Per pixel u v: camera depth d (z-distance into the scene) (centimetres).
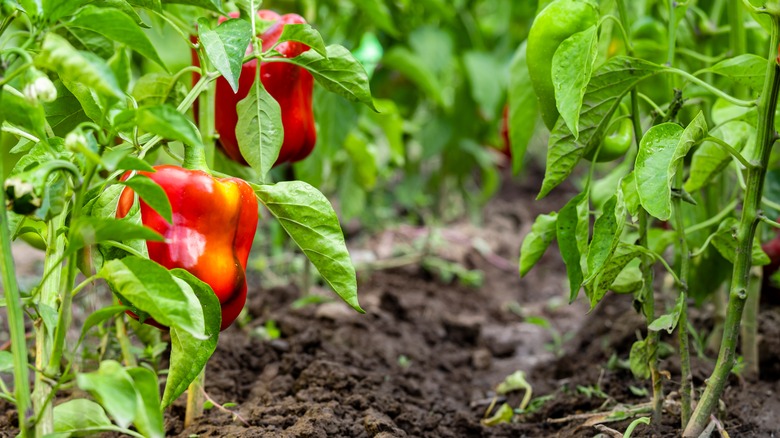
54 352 101
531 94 133
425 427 132
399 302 176
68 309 101
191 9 131
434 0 186
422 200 253
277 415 126
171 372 106
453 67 223
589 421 124
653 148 107
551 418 137
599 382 139
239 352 143
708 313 151
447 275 202
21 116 100
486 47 253
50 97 97
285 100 121
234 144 122
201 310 102
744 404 131
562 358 153
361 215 233
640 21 141
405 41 204
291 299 171
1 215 98
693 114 135
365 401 131
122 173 108
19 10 105
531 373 156
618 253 114
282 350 145
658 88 142
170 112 99
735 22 129
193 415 126
